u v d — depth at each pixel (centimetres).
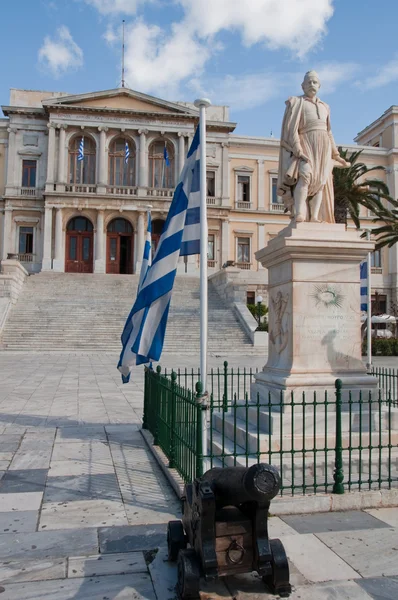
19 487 629
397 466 639
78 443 847
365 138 5825
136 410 1162
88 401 1275
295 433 654
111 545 473
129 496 601
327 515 534
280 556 388
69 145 4762
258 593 388
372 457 632
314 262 720
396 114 5300
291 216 798
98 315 3180
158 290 745
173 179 4875
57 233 4591
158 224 4878
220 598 382
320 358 709
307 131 766
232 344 2864
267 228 5169
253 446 639
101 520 530
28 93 4862
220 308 3425
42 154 4797
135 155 4828
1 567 430
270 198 5191
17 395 1355
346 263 729
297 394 674
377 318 3428
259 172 5184
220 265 4925
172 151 4903
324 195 770
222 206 4912
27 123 4788
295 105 771
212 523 383
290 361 710
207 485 389
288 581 388
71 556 451
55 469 704
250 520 392
